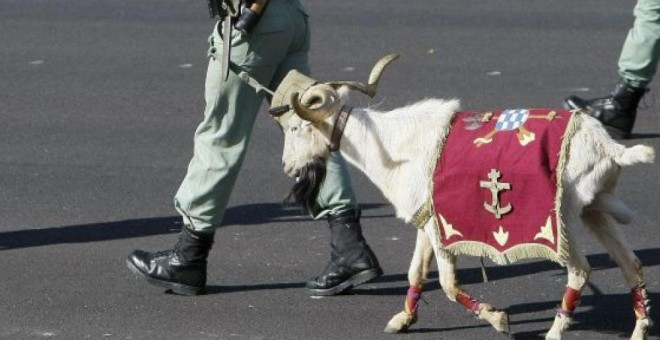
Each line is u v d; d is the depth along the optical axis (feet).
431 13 80.18
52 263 42.78
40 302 39.14
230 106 38.58
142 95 64.54
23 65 70.49
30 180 51.90
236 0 37.65
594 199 33.55
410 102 60.70
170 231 46.11
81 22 80.23
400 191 34.35
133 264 40.11
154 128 59.00
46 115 61.26
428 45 72.13
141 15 81.92
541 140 32.35
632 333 35.37
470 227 33.12
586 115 32.94
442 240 33.68
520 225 32.45
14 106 62.85
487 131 33.24
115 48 73.77
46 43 75.15
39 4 85.46
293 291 39.99
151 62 70.85
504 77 65.31
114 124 59.67
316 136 34.96
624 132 55.57
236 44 37.96
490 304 37.01
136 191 50.47
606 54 69.31
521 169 32.22
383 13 80.43
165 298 39.52
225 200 39.19
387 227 45.88
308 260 42.86
